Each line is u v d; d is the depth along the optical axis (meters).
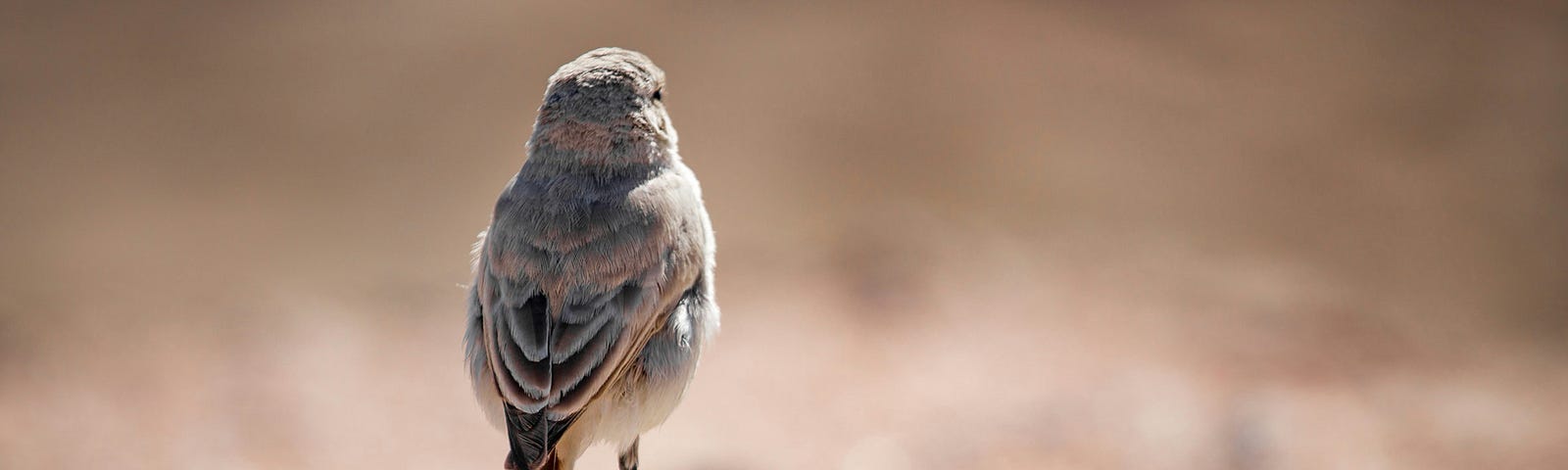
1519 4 22.23
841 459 13.06
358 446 13.35
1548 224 18.36
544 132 6.41
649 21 19.09
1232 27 20.86
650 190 6.27
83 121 17.92
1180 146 18.33
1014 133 17.95
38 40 19.16
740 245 16.12
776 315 15.31
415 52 18.98
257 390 14.16
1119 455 13.27
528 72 18.41
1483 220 18.31
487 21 19.42
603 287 6.06
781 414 13.93
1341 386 14.80
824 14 19.47
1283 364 15.07
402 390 14.33
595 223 6.13
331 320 15.23
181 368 14.46
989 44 19.17
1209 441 13.63
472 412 14.11
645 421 6.30
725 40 18.80
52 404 13.80
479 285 6.37
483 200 16.73
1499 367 15.69
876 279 15.87
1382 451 13.67
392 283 15.80
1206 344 15.29
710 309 6.52
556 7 19.44
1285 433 13.66
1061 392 14.29
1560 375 15.61
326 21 19.62
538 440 5.72
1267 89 19.73
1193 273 16.41
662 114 6.56
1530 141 19.66
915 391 14.30
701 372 14.61
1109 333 15.38
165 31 19.41
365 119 18.00
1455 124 19.88
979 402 14.07
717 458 13.22
